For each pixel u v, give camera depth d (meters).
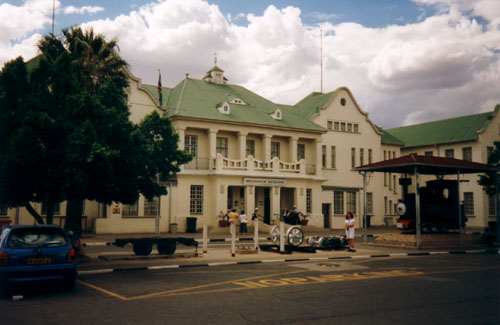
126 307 8.48
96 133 13.30
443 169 22.88
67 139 12.90
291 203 40.16
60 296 9.61
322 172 42.56
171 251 17.64
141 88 33.06
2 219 26.80
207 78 43.34
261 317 7.68
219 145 36.84
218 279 12.04
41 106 13.45
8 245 9.59
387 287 10.73
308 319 7.54
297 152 40.78
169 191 33.34
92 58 19.94
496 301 9.05
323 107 43.03
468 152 46.69
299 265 15.23
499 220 25.05
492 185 30.91
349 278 12.20
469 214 46.06
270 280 11.86
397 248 21.62
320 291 10.18
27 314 7.90
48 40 19.30
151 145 16.14
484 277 12.43
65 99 14.11
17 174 13.22
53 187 13.80
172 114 33.69
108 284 11.20
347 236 20.12
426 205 23.02
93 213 32.09
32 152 12.88
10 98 13.53
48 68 14.34
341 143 44.09
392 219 47.12
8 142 12.93
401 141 51.19
